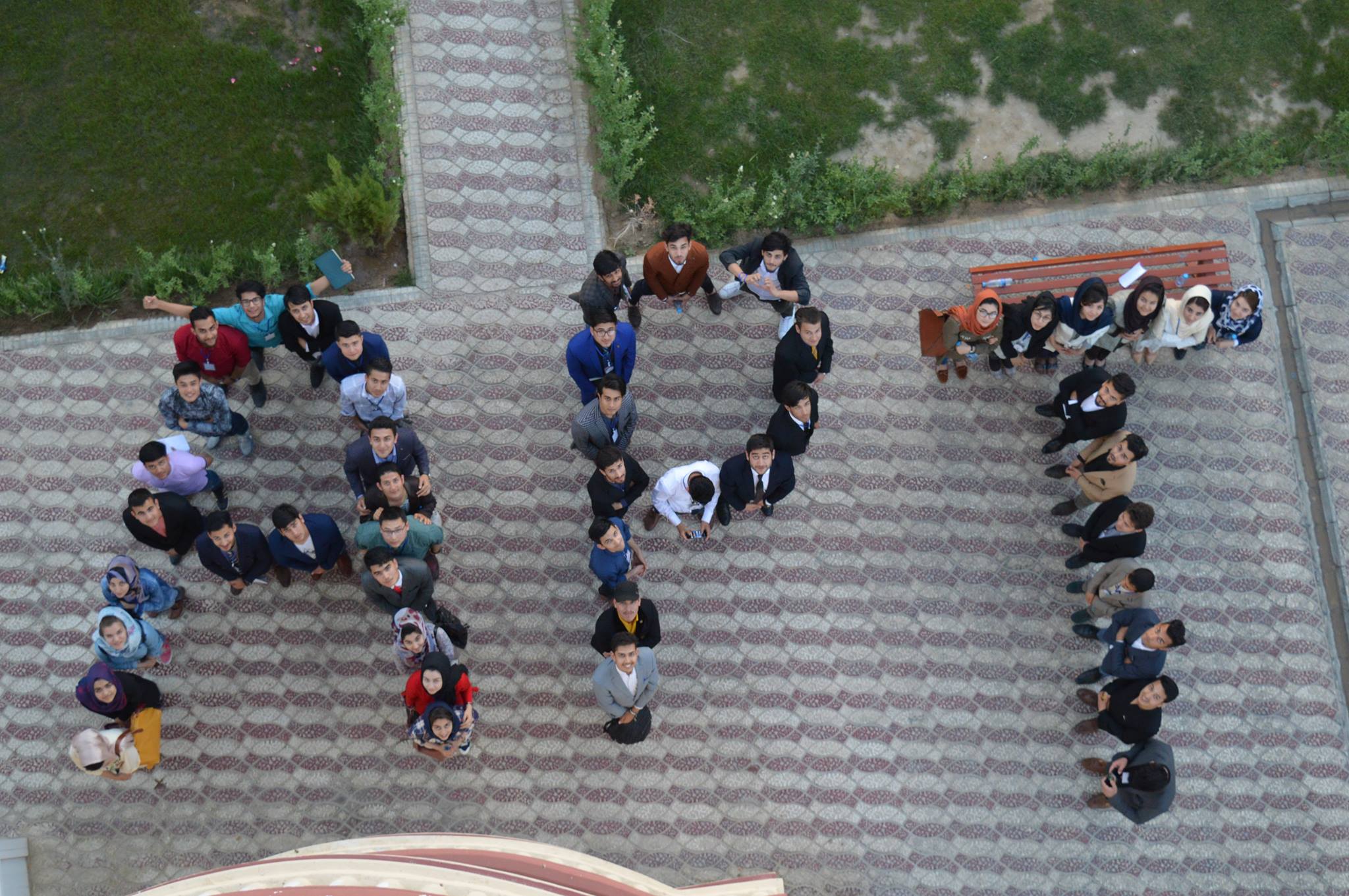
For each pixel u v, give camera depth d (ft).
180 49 36.11
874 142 36.45
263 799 29.58
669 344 33.83
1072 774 30.42
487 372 33.32
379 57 35.17
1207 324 30.96
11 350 33.17
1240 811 30.14
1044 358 33.12
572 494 32.37
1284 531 32.53
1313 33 37.55
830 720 30.63
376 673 30.68
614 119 34.45
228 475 32.19
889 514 32.45
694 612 31.45
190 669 30.45
